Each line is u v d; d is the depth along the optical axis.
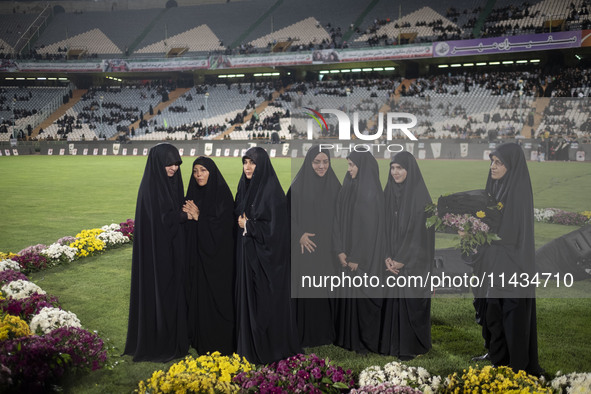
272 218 4.14
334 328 4.62
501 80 32.75
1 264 6.51
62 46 53.22
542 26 37.72
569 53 35.62
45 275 7.04
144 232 4.33
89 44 53.09
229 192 4.59
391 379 3.74
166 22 54.53
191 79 50.72
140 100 48.09
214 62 42.81
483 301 4.08
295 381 3.62
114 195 15.83
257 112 42.41
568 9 40.12
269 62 41.25
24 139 42.31
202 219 4.48
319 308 4.59
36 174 22.84
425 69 41.69
